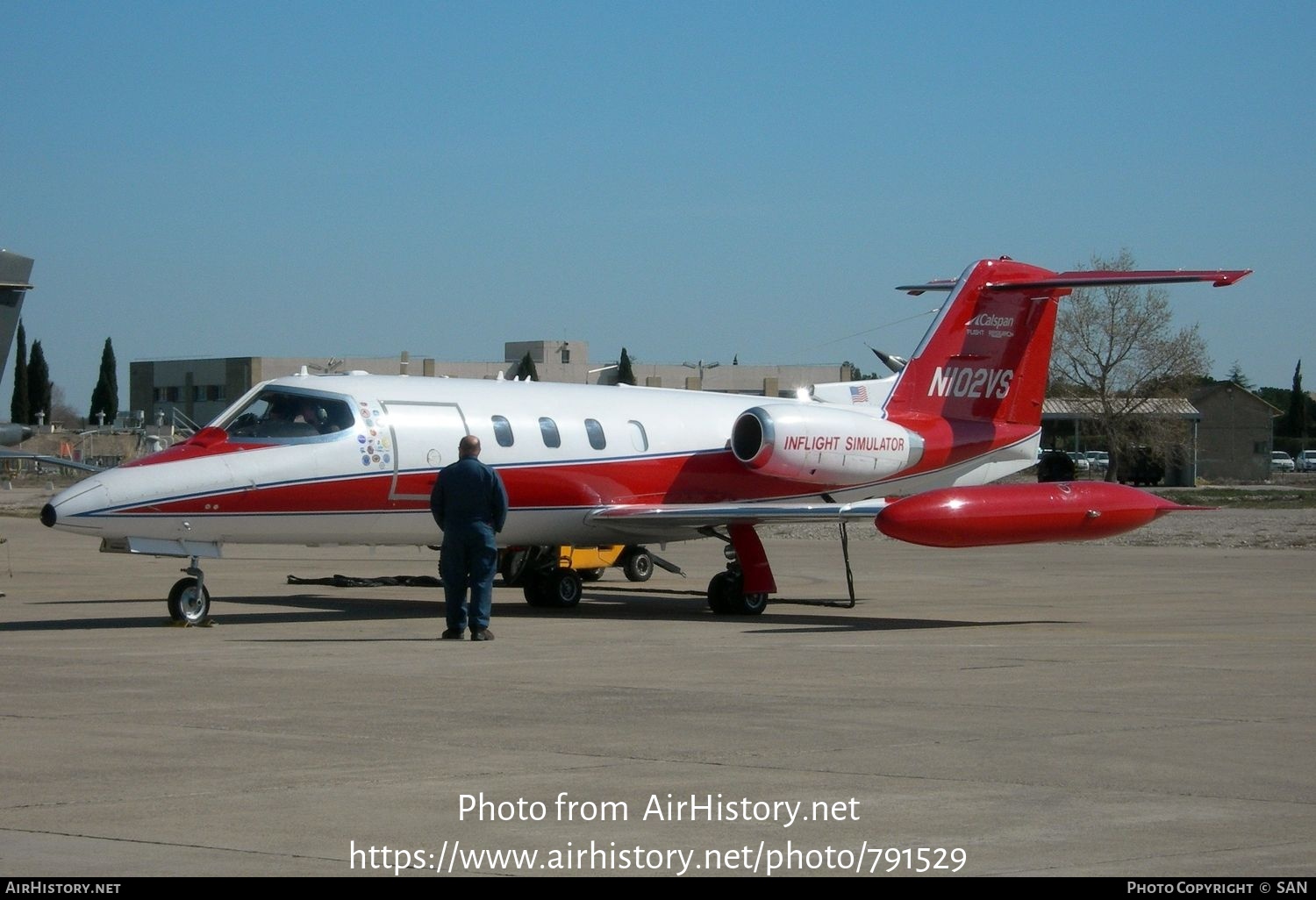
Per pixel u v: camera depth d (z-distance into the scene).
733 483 19.50
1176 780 7.49
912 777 7.52
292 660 12.38
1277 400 147.00
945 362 20.47
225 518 15.24
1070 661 12.54
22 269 17.83
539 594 18.94
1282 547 33.94
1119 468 75.62
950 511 15.45
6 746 8.24
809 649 13.48
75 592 20.83
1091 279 19.45
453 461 16.75
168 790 7.14
